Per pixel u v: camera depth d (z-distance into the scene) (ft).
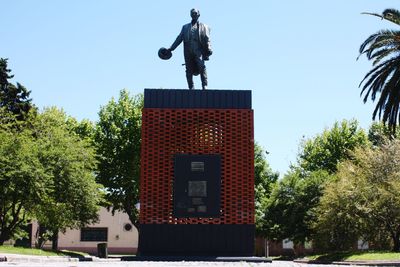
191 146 63.41
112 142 175.83
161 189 62.49
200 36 70.74
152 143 63.41
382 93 101.19
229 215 62.03
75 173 119.03
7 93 156.56
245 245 61.52
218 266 44.86
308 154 221.66
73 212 126.41
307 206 159.74
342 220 128.06
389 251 123.03
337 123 215.10
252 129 64.03
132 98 182.91
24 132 119.96
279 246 225.35
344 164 150.20
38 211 122.42
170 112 64.23
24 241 214.48
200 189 62.03
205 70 69.97
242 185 62.69
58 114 164.55
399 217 121.19
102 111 179.73
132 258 59.93
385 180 129.49
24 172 103.86
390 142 142.51
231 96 64.95
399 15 98.48
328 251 145.89
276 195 167.73
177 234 61.62
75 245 230.27
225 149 63.46
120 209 185.26
